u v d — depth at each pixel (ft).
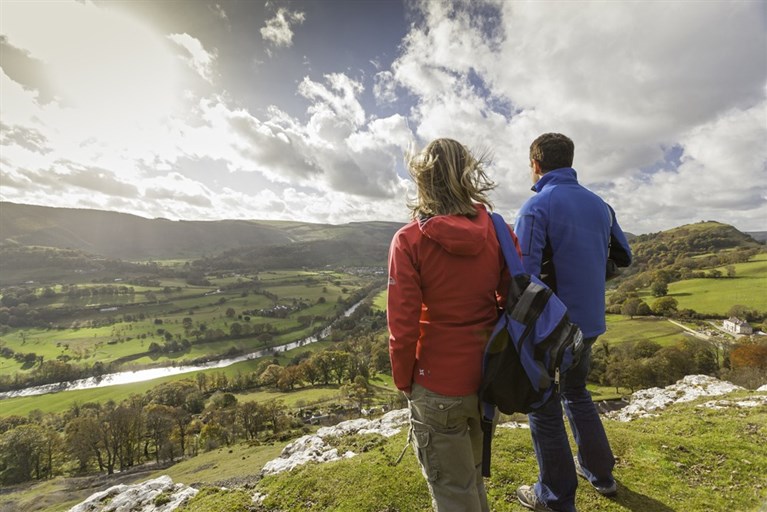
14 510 128.57
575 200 10.34
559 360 6.96
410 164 7.84
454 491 7.18
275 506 14.97
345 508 14.01
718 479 13.61
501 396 6.97
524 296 7.23
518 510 12.09
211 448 181.47
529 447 16.84
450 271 7.07
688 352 184.55
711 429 18.48
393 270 7.37
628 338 245.04
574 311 10.22
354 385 262.06
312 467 17.47
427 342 7.33
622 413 28.07
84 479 156.56
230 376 334.85
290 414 221.05
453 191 7.16
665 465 14.60
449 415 7.03
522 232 10.33
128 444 187.32
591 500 12.16
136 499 17.71
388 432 24.09
